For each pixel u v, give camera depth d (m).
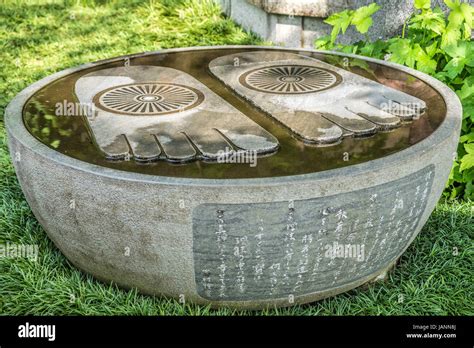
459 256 3.05
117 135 2.66
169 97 3.07
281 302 2.62
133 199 2.35
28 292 2.79
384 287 2.83
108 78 3.36
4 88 4.92
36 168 2.58
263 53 3.76
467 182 3.47
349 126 2.71
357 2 4.78
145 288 2.64
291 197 2.30
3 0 6.78
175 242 2.39
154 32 5.92
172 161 2.46
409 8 4.43
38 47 5.70
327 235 2.41
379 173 2.38
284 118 2.80
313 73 3.36
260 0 5.44
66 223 2.58
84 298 2.72
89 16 6.46
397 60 3.71
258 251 2.39
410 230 2.70
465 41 3.60
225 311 2.61
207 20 6.06
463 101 3.45
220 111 2.91
